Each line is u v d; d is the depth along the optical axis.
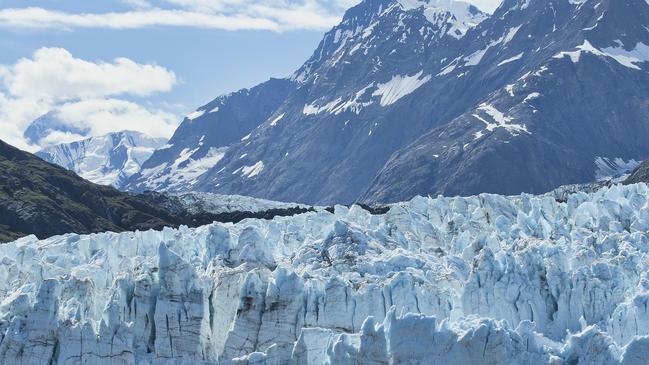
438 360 198.25
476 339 197.50
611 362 197.50
